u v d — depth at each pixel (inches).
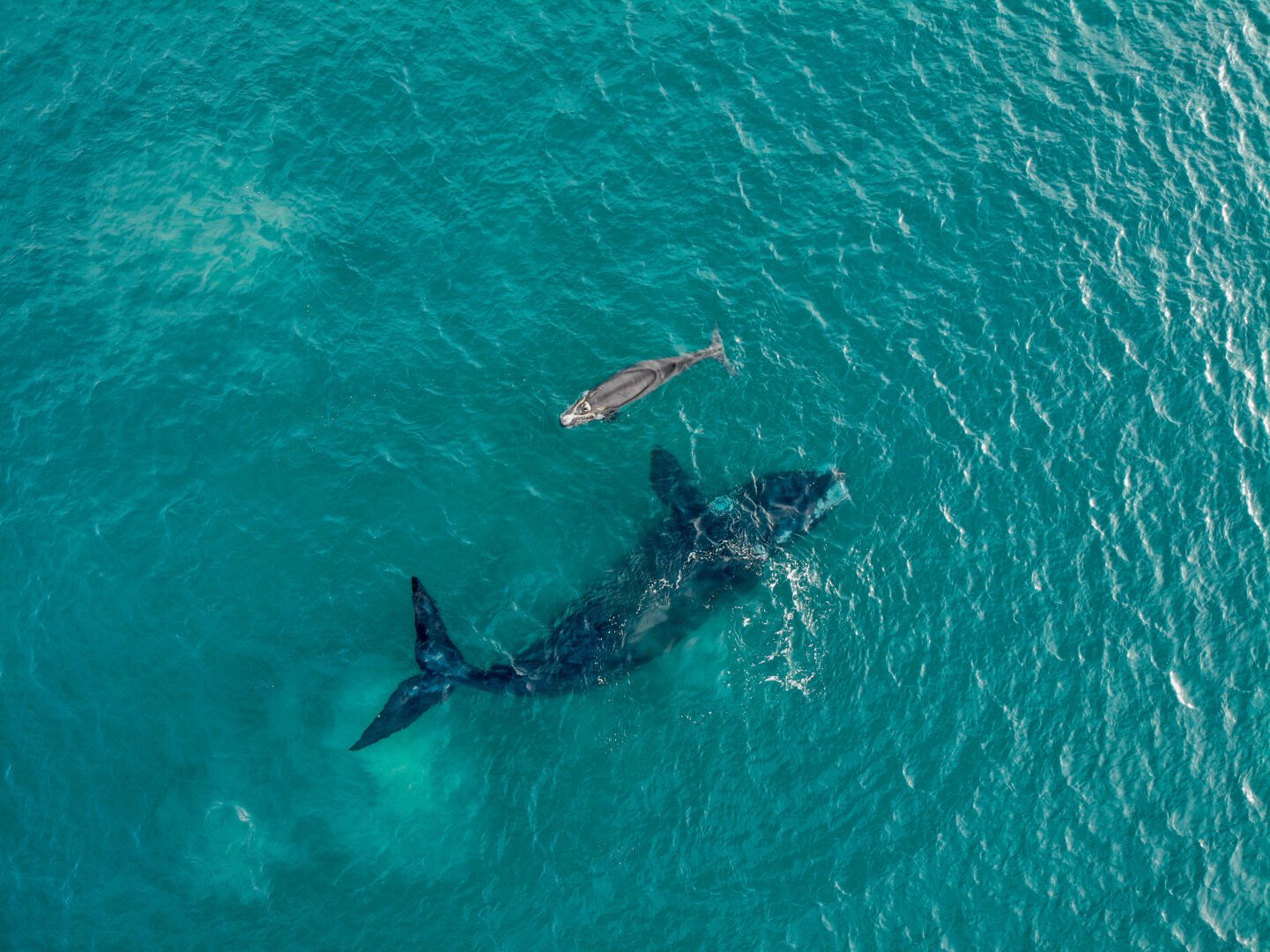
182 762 1588.3
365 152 2111.2
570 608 1668.3
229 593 1702.8
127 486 1797.5
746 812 1563.7
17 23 2289.6
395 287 1962.4
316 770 1587.1
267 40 2249.0
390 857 1537.9
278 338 1923.0
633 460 1793.8
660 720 1617.9
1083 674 1647.4
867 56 2222.0
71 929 1489.9
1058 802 1563.7
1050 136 2134.6
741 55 2215.8
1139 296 1964.8
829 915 1499.8
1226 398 1868.8
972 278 1977.1
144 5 2294.5
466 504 1758.1
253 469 1802.4
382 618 1680.6
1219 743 1598.2
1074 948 1475.1
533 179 2062.0
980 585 1711.4
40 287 1990.7
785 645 1663.4
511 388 1851.6
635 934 1492.4
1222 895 1501.0
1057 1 2284.7
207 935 1487.5
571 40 2226.9
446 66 2201.0
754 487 1764.3
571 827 1556.3
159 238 2039.9
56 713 1620.3
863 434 1824.6
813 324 1915.6
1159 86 2194.9
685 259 1972.2
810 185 2062.0
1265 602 1697.8
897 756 1596.9
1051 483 1791.3
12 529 1765.5
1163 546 1742.1
